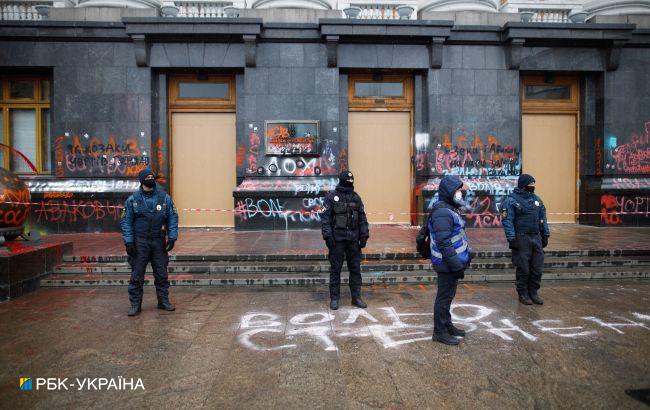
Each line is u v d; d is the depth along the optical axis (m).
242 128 12.07
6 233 6.87
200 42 11.59
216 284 6.84
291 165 11.73
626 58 12.35
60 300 6.04
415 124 12.38
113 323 5.05
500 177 12.09
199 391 3.39
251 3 13.19
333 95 11.78
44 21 11.23
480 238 9.73
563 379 3.59
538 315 5.29
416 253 7.82
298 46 11.70
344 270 7.28
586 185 12.80
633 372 3.71
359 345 4.34
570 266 7.59
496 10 13.70
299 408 3.12
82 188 11.40
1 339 4.53
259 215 11.50
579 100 12.93
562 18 13.34
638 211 12.22
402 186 12.59
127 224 5.36
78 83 11.49
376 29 11.49
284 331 4.76
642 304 5.73
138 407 3.16
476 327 4.86
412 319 5.17
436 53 11.79
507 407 3.15
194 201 12.38
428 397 3.29
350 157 12.52
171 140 12.31
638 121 12.40
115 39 11.46
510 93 12.11
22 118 12.13
